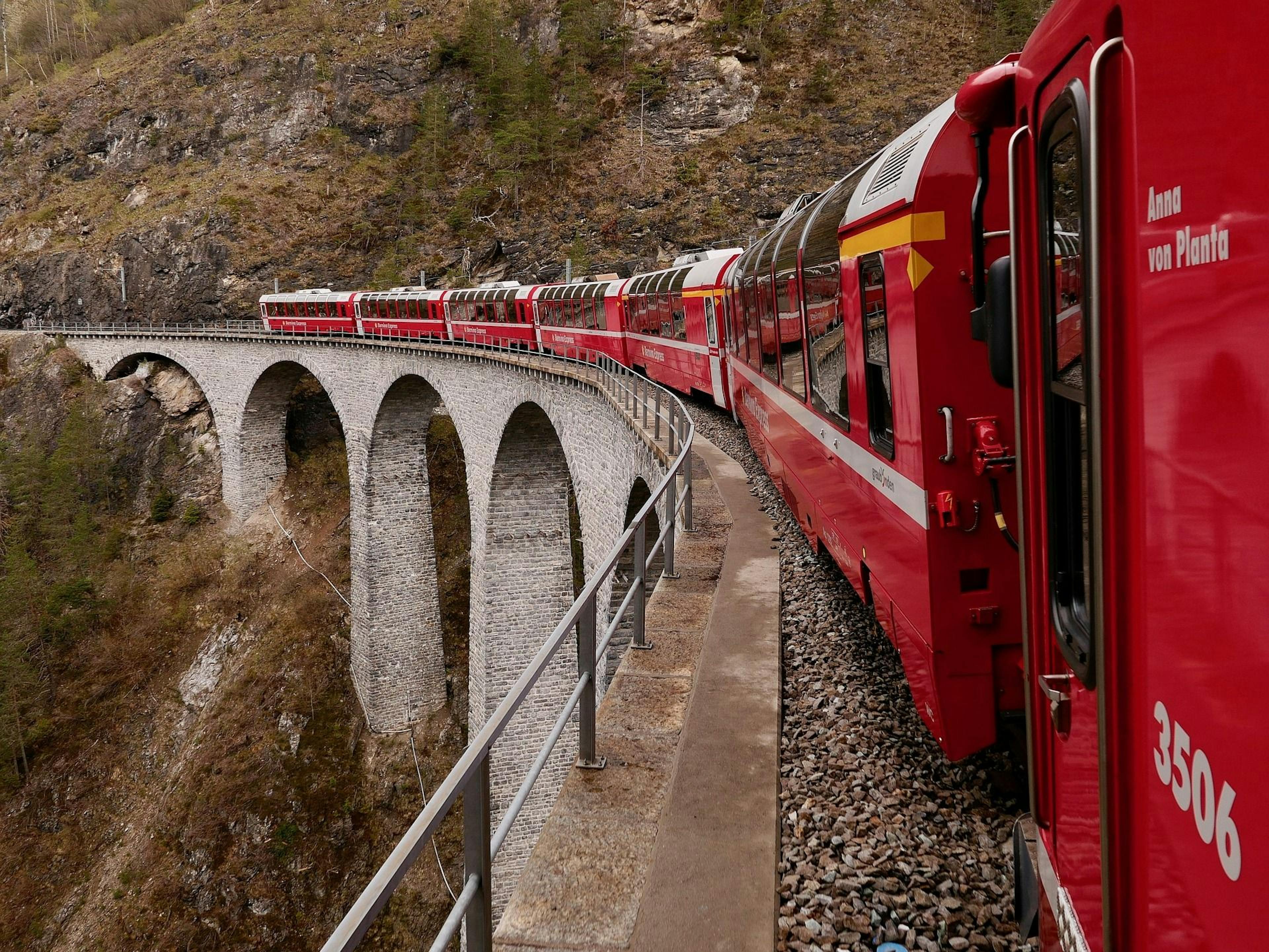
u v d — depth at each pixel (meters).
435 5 107.88
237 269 86.94
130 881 42.38
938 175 4.70
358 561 47.88
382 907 2.22
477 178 90.88
